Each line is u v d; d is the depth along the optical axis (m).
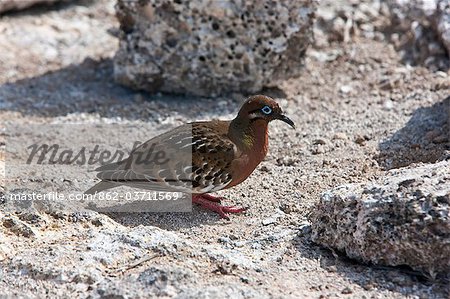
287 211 11.34
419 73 16.27
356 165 12.59
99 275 9.47
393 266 9.62
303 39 15.74
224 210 11.38
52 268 9.53
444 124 13.53
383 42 17.75
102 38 18.84
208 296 8.80
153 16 15.51
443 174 9.73
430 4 16.73
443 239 9.12
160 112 15.48
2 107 15.84
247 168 11.32
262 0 15.14
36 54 18.02
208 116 15.22
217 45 15.48
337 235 9.90
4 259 9.91
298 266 9.79
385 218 9.41
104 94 16.38
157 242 10.02
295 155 13.23
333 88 16.17
